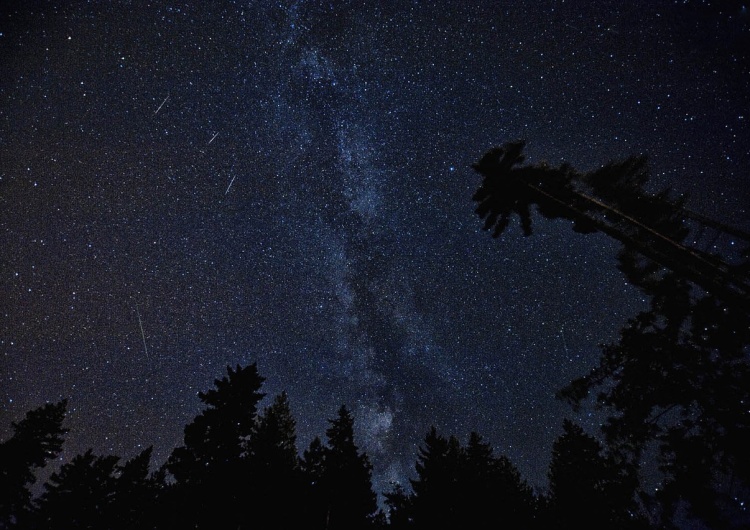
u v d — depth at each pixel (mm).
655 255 5270
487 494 15781
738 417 6863
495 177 6160
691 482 7398
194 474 13891
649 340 8023
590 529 13016
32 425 17922
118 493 14883
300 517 14703
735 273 5246
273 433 18000
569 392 8688
